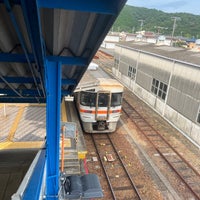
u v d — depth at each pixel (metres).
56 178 5.79
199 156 12.88
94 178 6.80
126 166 11.47
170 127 16.62
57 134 5.48
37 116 13.26
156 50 22.27
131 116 18.02
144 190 9.85
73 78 7.38
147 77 21.53
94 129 14.47
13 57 4.49
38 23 2.75
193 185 10.37
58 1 2.79
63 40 4.49
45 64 4.39
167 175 10.99
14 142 10.09
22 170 7.68
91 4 2.84
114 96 13.62
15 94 8.80
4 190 6.52
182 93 15.78
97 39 3.99
